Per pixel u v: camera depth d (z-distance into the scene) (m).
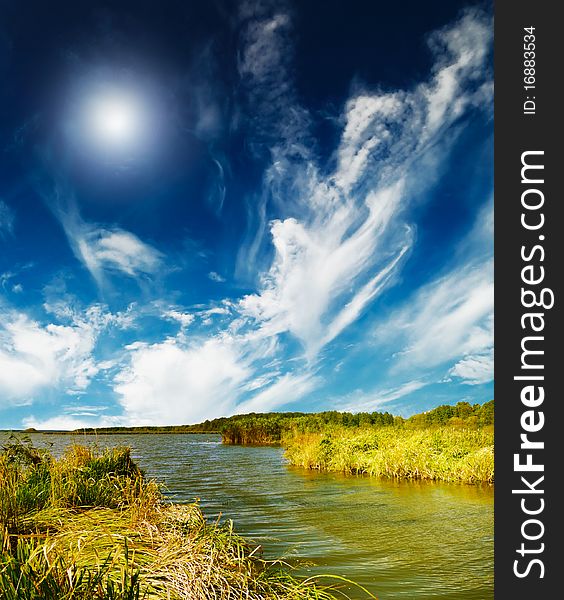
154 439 66.69
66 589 3.71
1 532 4.71
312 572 6.31
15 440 9.18
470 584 5.83
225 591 4.80
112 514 6.76
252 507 11.25
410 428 30.12
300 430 39.47
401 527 8.90
